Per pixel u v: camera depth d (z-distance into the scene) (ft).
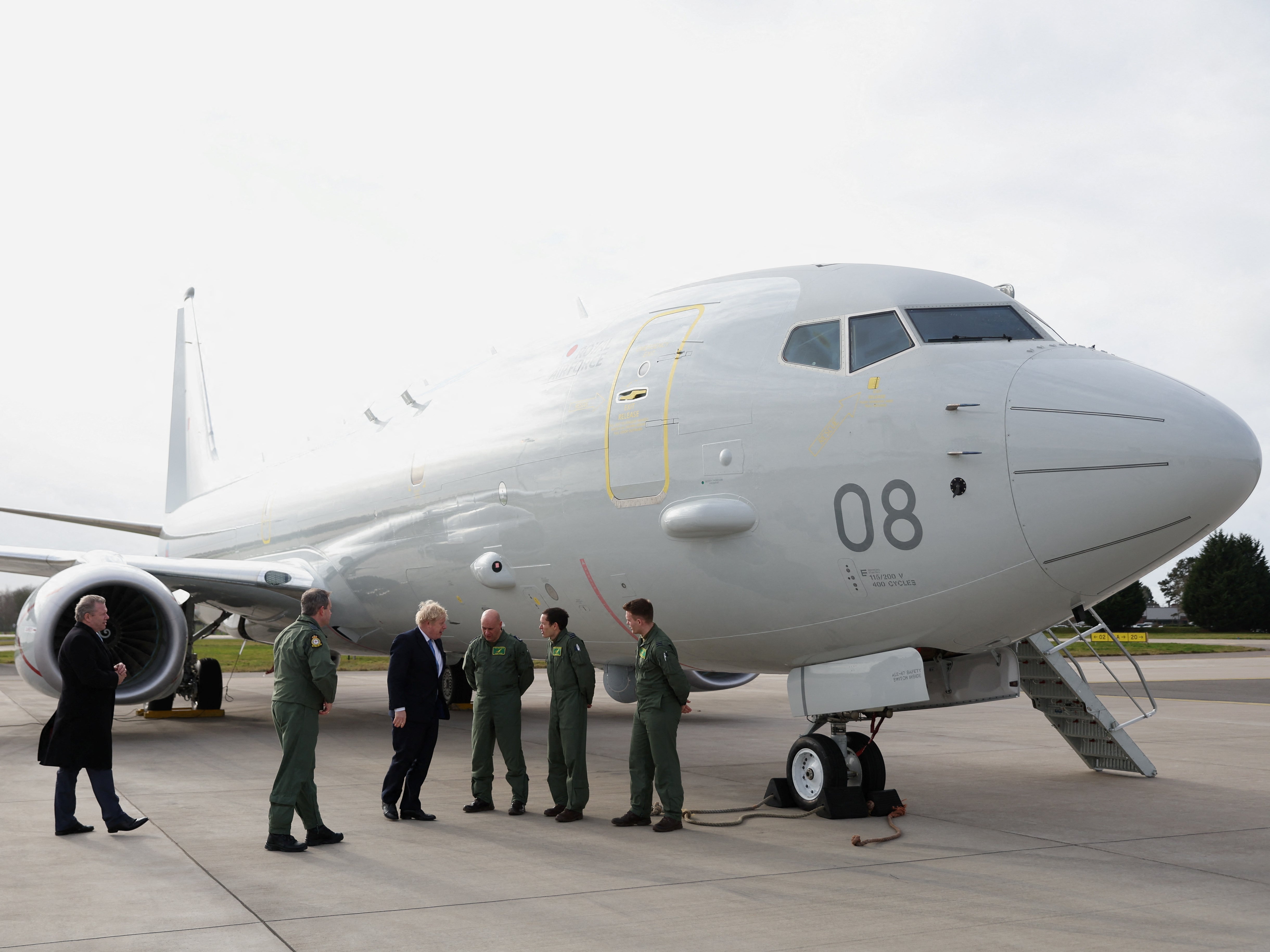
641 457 28.14
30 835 22.75
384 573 40.65
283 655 21.89
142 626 38.93
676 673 23.89
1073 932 15.97
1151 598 343.05
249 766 34.40
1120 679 93.91
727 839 23.12
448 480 36.42
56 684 35.12
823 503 24.54
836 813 25.36
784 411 25.53
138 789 29.45
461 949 14.88
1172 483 21.56
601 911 17.02
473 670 26.58
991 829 24.47
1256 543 303.48
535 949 14.92
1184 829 24.62
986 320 25.61
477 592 35.35
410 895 17.94
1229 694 73.51
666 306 30.66
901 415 23.82
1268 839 23.43
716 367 27.35
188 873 19.42
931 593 23.44
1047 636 34.27
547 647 34.50
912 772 34.71
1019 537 22.49
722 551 26.21
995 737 46.06
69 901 17.29
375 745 41.24
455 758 38.04
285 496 49.88
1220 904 17.72
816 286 27.17
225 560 56.39
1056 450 22.25
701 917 16.70
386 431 43.29
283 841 21.27
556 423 31.45
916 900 17.85
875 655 25.36
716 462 26.32
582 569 30.19
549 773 26.11
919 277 26.37
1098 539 22.11
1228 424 22.29
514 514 32.76
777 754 38.96
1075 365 23.62
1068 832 24.16
